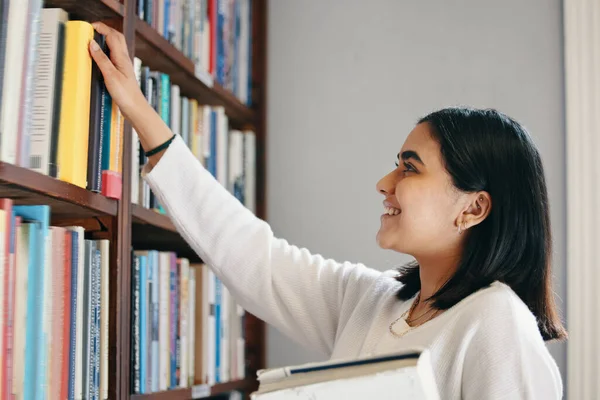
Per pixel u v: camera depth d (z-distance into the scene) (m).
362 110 2.54
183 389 1.83
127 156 1.52
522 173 1.26
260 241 1.50
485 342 1.14
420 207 1.26
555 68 2.39
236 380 2.17
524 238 1.25
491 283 1.22
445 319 1.19
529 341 1.13
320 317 1.47
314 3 2.61
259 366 2.40
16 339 1.16
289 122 2.59
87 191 1.35
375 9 2.56
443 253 1.28
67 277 1.30
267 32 2.63
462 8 2.49
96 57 1.37
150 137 1.46
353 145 2.53
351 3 2.58
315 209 2.54
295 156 2.57
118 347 1.46
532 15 2.43
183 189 1.48
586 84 2.32
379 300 1.37
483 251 1.25
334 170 2.54
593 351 2.22
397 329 1.27
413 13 2.53
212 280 2.05
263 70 2.54
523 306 1.17
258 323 2.42
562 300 2.29
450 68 2.47
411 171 1.29
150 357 1.70
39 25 1.23
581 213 2.28
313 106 2.57
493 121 1.27
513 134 1.27
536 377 1.12
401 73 2.52
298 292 1.48
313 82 2.58
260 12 2.58
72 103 1.31
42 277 1.21
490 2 2.46
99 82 1.40
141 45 1.69
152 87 1.74
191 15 2.01
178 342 1.86
